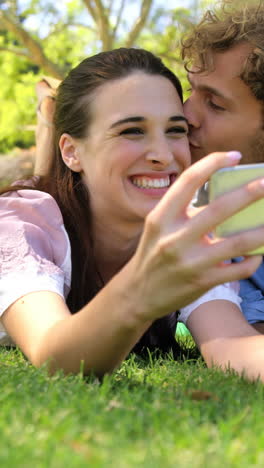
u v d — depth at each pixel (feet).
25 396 5.21
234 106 8.56
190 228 4.52
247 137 8.75
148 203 7.86
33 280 6.98
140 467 3.78
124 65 8.01
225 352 7.11
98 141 7.89
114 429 4.44
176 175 8.09
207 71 8.59
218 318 7.55
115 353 5.70
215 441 4.33
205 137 8.82
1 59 42.01
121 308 5.24
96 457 3.92
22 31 36.83
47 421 4.50
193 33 9.01
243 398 5.56
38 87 13.83
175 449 4.15
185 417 4.79
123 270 5.19
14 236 7.45
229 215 4.52
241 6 8.70
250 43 8.32
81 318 5.66
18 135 44.19
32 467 3.76
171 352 8.41
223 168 4.73
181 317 7.91
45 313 6.57
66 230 8.48
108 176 7.88
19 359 7.80
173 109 7.90
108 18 36.70
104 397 5.24
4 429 4.35
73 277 8.38
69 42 42.16
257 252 4.80
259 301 9.12
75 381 5.74
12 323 6.77
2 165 42.50
